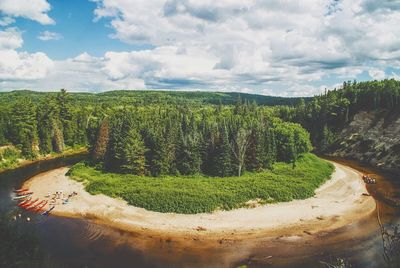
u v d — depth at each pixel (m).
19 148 94.12
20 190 64.50
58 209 53.22
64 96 113.38
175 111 130.38
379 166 89.44
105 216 50.16
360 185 68.69
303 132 86.81
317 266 36.12
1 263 16.84
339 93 132.00
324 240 42.56
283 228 46.19
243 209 52.19
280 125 91.31
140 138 74.88
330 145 113.06
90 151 87.56
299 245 41.22
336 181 70.56
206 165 73.00
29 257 18.91
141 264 36.41
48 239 42.31
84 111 122.56
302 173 71.31
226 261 37.31
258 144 73.62
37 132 100.44
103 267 35.59
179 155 72.38
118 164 75.00
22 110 96.62
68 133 111.25
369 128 107.62
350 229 46.00
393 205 56.25
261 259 37.75
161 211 51.28
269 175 69.56
